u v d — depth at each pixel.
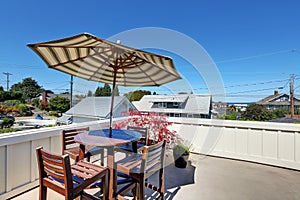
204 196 2.28
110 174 1.86
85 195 1.69
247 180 2.74
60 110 19.20
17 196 2.16
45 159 1.52
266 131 3.40
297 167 3.11
